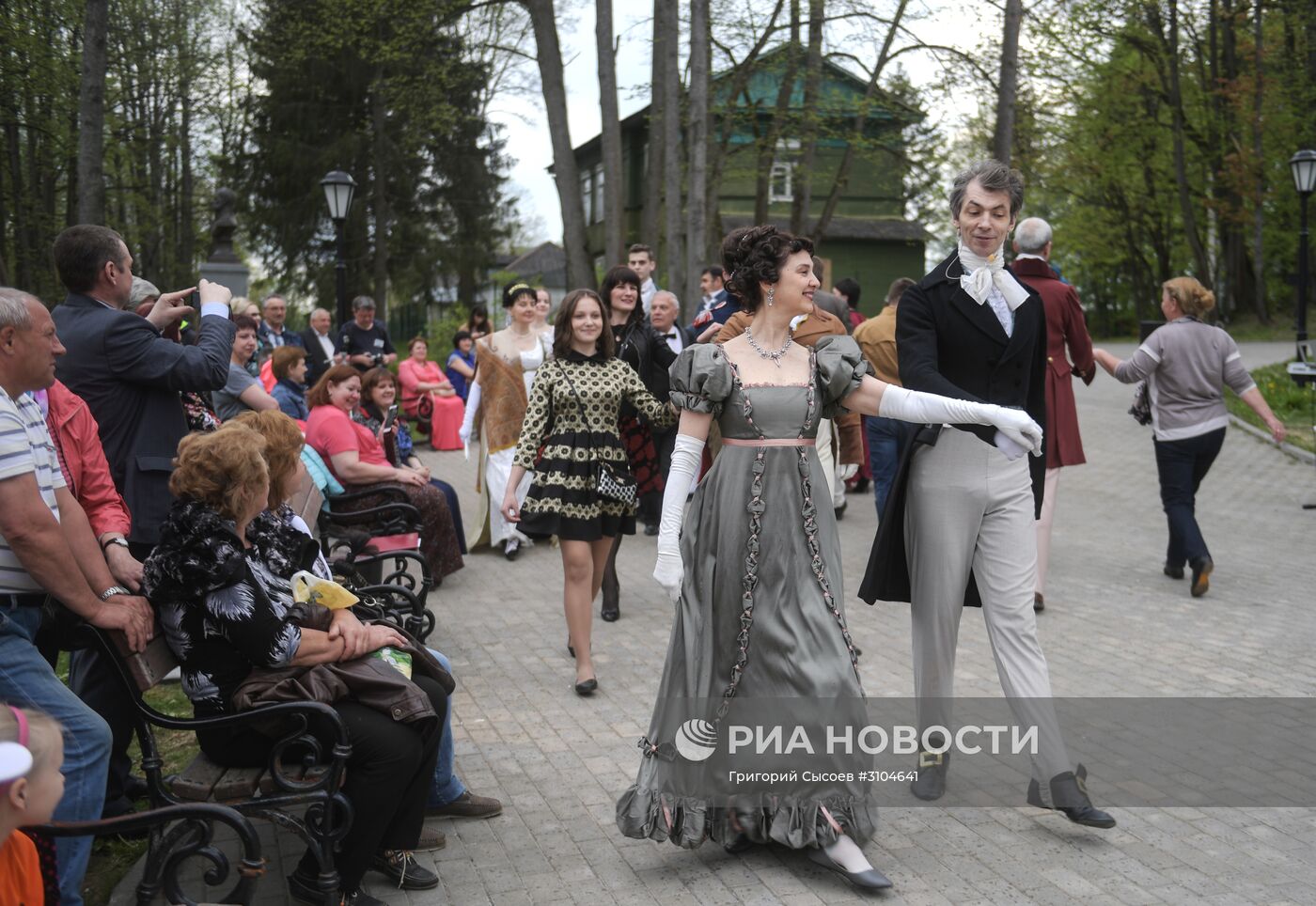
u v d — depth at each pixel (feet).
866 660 19.65
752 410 12.09
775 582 11.84
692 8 49.01
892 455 26.18
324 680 10.95
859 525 32.27
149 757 10.71
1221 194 113.70
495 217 114.01
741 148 76.18
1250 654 19.57
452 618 23.21
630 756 15.53
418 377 55.06
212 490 10.96
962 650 20.04
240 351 24.61
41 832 8.97
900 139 77.05
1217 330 24.12
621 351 24.38
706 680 11.86
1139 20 93.40
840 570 12.23
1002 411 12.34
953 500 13.07
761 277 12.23
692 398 12.19
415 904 11.48
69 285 14.47
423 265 108.99
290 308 117.19
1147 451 44.96
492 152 112.68
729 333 19.29
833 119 73.67
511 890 11.75
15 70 65.16
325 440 23.26
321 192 104.37
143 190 92.68
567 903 11.45
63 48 67.56
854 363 12.50
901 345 13.39
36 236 72.69
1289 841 12.52
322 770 10.71
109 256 14.42
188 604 10.94
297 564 13.07
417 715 10.93
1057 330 22.26
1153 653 19.74
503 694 18.33
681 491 12.30
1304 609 22.50
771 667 11.71
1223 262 121.70
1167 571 25.53
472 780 14.73
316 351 45.73
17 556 10.02
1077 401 60.59
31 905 7.79
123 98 86.17
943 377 13.15
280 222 104.88
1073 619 22.03
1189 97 110.63
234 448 10.98
